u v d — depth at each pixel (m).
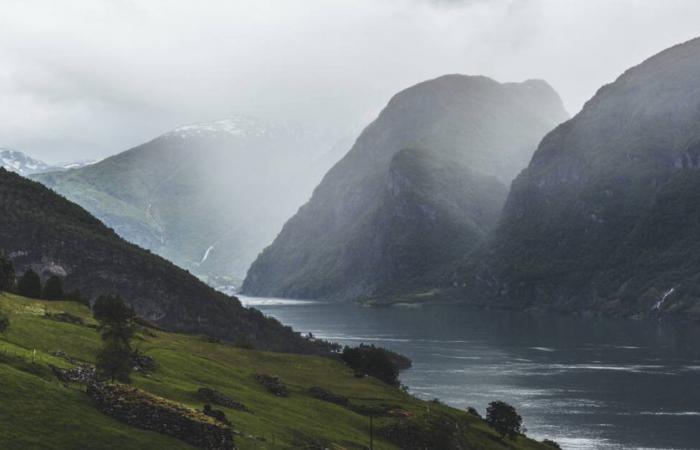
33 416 50.56
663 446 143.00
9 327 81.62
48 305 125.75
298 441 69.38
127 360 68.81
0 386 53.09
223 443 56.50
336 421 90.62
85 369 68.69
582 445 144.12
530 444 128.12
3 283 106.00
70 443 48.75
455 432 103.69
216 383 90.25
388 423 97.62
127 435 52.41
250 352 145.88
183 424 55.69
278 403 89.62
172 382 79.81
